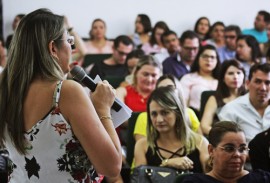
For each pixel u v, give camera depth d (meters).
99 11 8.22
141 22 8.01
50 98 1.67
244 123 4.03
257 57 6.37
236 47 6.58
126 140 3.97
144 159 3.35
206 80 5.32
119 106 1.81
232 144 2.66
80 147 1.68
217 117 4.39
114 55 6.32
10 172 1.78
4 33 7.95
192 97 5.27
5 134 1.73
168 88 3.35
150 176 3.07
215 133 2.71
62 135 1.66
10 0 7.96
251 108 4.03
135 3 8.30
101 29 7.71
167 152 3.31
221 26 7.88
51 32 1.71
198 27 8.19
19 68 1.70
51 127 1.67
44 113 1.67
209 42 7.93
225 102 4.42
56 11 8.09
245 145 2.69
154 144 3.35
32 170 1.70
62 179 1.69
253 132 4.00
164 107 3.27
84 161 1.70
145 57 4.66
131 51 5.79
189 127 3.40
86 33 8.19
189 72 5.57
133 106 4.57
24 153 1.70
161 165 3.25
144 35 8.05
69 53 1.76
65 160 1.68
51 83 1.69
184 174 2.78
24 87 1.70
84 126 1.64
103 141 1.64
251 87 4.00
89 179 1.72
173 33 7.04
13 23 7.85
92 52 7.71
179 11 8.43
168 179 3.07
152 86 4.60
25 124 1.69
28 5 8.01
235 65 4.45
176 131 3.32
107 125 1.73
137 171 3.10
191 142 3.32
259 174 2.72
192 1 8.45
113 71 6.29
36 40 1.70
